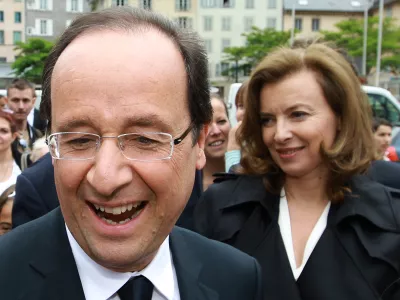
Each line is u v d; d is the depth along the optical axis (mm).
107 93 1103
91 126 1122
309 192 2068
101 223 1181
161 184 1177
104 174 1100
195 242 1605
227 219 2127
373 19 36688
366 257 1893
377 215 1932
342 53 2389
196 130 1310
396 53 35531
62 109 1132
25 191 2631
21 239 1379
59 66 1149
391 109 10109
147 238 1214
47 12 60875
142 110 1116
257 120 2162
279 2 58812
